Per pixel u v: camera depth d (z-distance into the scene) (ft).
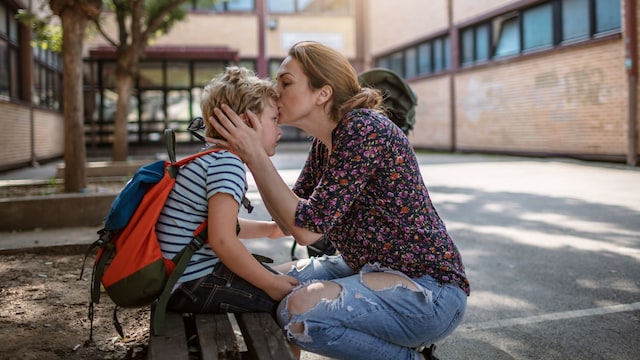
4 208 20.49
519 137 56.34
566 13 50.03
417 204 6.99
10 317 10.96
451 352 10.25
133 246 6.66
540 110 53.26
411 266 6.98
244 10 85.10
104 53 70.90
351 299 6.69
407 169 6.94
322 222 6.70
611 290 13.66
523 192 30.09
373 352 6.80
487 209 25.32
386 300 6.73
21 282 13.53
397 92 14.67
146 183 6.93
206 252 7.16
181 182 6.95
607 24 46.06
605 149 46.52
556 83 51.08
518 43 56.44
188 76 77.30
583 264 16.02
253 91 7.11
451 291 6.98
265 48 85.97
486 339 10.84
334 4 88.22
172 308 7.16
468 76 64.18
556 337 10.88
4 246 16.89
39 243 17.33
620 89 44.86
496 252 17.67
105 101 75.10
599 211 23.90
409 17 76.13
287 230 7.53
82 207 21.33
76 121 26.35
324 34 87.92
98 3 26.18
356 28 88.89
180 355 6.06
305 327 6.56
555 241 18.94
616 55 44.98
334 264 8.22
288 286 7.14
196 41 84.17
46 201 20.93
